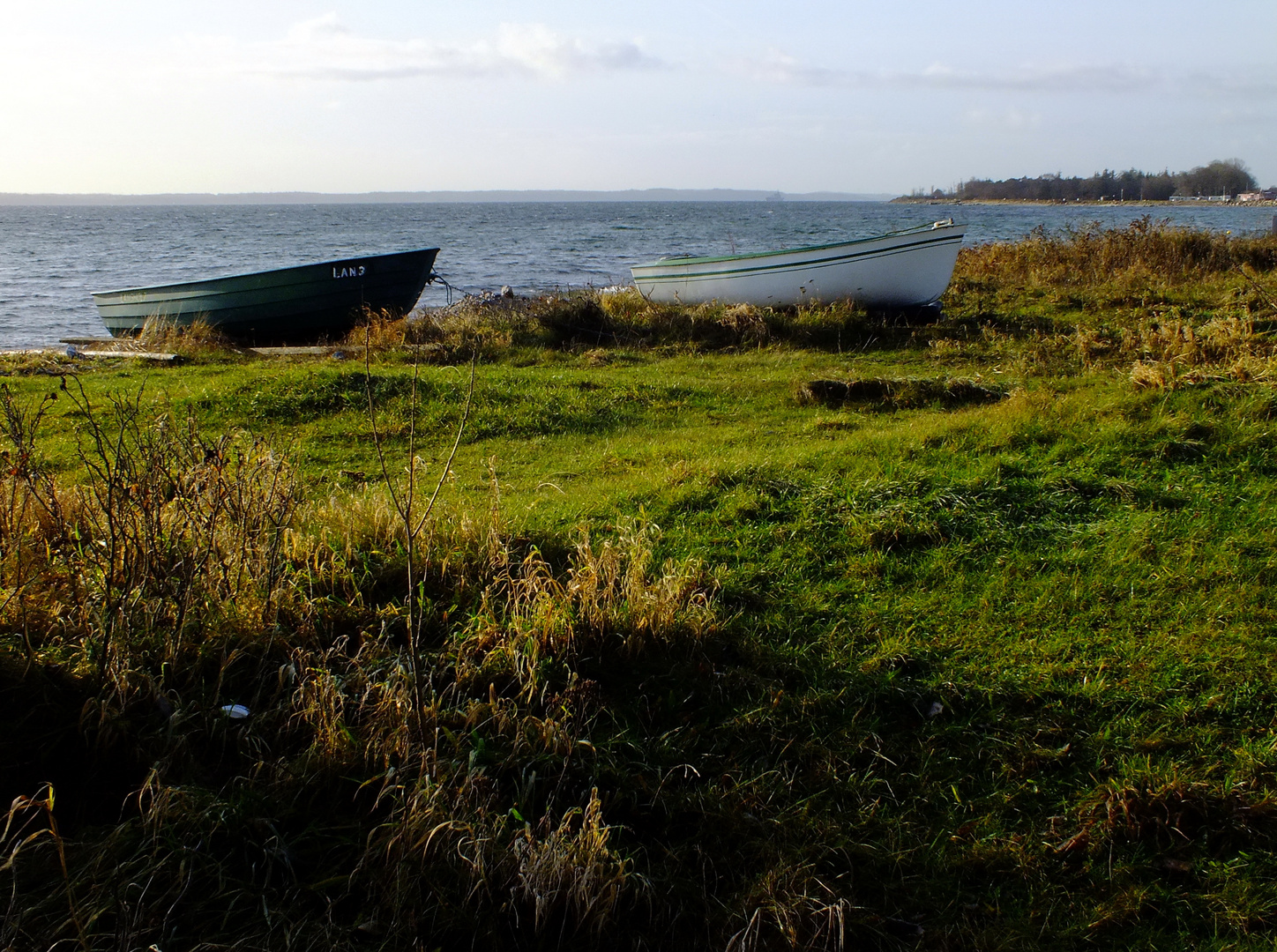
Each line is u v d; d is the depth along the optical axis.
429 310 19.23
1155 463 6.87
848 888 3.17
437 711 3.78
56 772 3.37
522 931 2.95
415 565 5.05
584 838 3.11
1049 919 3.07
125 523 4.42
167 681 3.81
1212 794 3.50
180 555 4.31
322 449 8.82
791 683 4.28
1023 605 4.89
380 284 18.28
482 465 8.26
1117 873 3.25
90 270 39.78
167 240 70.44
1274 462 6.73
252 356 15.87
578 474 7.86
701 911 3.07
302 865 3.09
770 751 3.84
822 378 11.56
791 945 2.90
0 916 2.71
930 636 4.64
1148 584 5.03
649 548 5.32
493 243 60.44
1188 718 3.97
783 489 6.56
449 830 3.10
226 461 5.11
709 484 6.73
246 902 2.92
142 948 2.65
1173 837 3.39
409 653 4.16
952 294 19.22
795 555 5.55
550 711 3.88
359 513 5.59
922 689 4.21
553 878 2.98
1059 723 3.98
